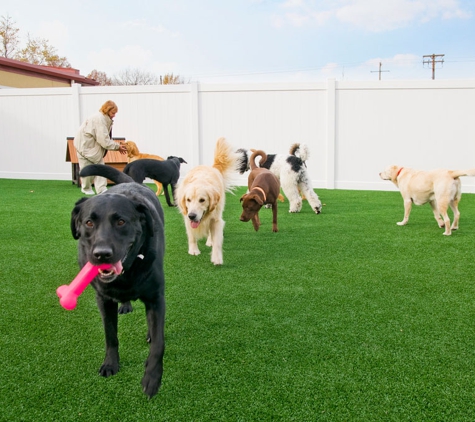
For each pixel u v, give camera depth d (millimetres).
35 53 33938
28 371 2375
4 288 3617
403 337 2766
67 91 11289
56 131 11555
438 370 2379
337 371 2369
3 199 8195
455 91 9445
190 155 10961
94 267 2121
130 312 3207
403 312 3154
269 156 7664
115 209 2176
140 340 2764
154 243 2393
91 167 3443
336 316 3086
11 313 3123
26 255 4551
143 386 2156
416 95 9648
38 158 11766
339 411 2037
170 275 4023
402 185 6172
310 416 2002
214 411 2043
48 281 3793
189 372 2371
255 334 2812
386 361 2473
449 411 2033
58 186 10219
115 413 2033
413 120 9750
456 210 5859
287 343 2688
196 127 10789
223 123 10719
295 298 3430
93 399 2137
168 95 10867
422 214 7098
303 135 10352
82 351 2602
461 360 2482
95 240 2094
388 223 6391
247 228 6074
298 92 10227
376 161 10062
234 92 10547
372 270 4141
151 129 11086
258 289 3637
